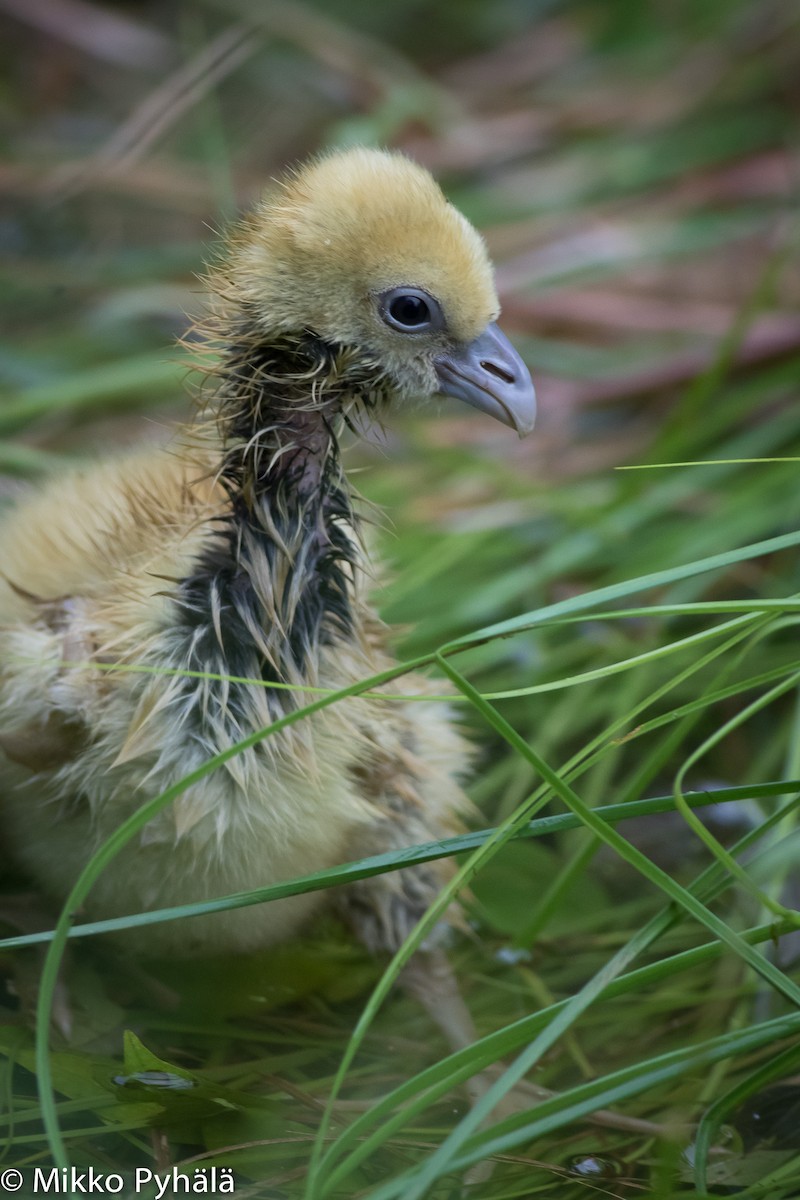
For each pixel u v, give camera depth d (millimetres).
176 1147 497
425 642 611
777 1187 487
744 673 613
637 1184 491
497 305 525
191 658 507
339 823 522
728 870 490
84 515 541
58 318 725
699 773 596
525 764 591
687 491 652
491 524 645
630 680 611
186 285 722
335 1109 507
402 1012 539
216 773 506
